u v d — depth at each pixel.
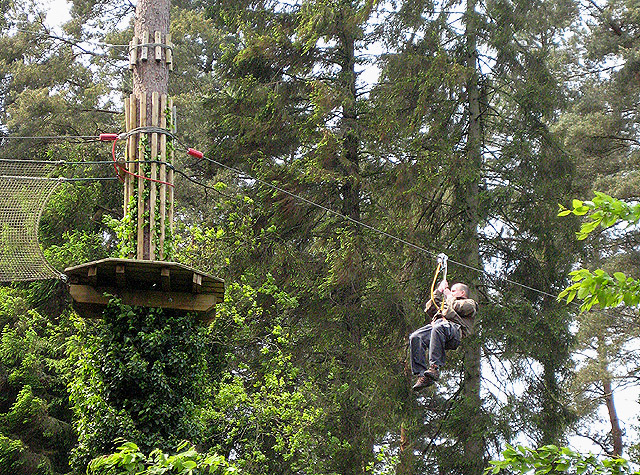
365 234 19.94
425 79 20.66
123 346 12.76
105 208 24.42
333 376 19.56
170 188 12.98
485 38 22.05
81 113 26.05
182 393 13.01
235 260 19.41
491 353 21.00
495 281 21.56
